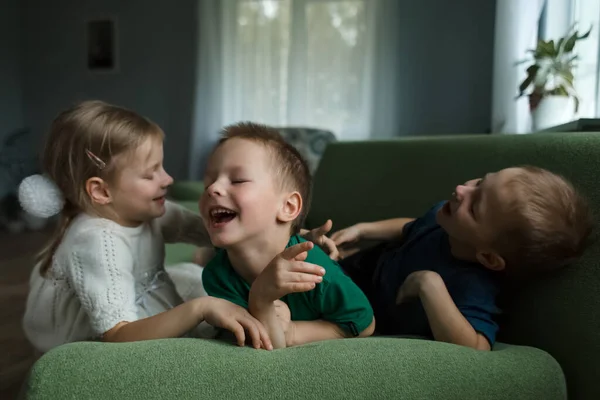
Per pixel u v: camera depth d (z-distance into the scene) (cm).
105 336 79
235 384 57
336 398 58
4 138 459
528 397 65
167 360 58
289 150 86
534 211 80
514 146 105
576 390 75
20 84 470
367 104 354
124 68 435
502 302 91
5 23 452
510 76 237
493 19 345
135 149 89
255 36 373
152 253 99
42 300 95
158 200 95
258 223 78
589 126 117
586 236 79
